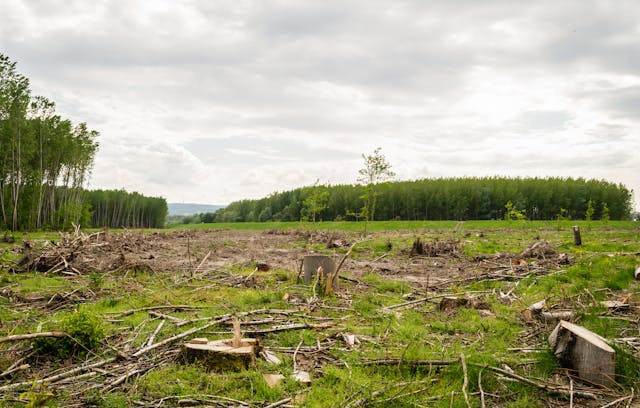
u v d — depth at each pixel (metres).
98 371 5.49
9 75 39.12
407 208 78.25
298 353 6.39
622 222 43.78
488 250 19.06
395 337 7.14
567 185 77.38
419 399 4.89
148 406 4.64
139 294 10.34
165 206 106.19
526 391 5.25
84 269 13.34
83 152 53.09
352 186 83.25
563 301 9.20
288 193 98.31
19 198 43.00
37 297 9.66
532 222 45.09
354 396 4.91
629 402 4.96
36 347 6.04
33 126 45.09
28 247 17.88
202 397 4.80
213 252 20.59
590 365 5.61
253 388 5.07
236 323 6.59
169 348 6.39
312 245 23.62
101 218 88.19
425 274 14.23
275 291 10.75
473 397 5.06
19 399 4.56
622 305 8.51
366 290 11.41
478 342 7.03
